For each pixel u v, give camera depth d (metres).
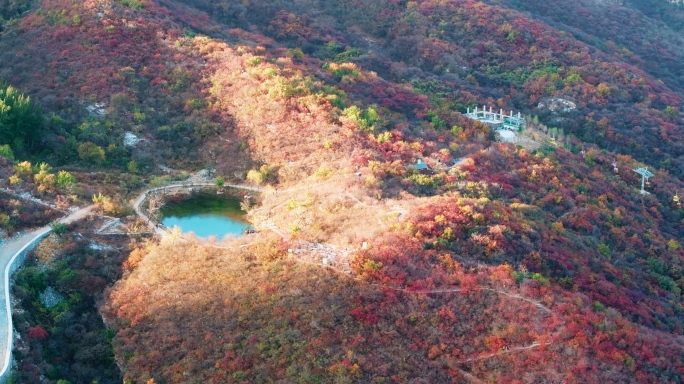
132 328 76.38
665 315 90.25
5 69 125.56
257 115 113.88
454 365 71.44
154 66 126.75
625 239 108.12
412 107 136.88
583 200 113.50
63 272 82.31
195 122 116.81
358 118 113.69
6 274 77.62
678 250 111.81
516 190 108.50
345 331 74.00
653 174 137.38
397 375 70.00
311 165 104.00
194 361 71.81
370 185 96.19
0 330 70.12
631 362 72.56
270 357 72.00
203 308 77.69
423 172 104.94
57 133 111.38
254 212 97.44
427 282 78.00
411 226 85.50
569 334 73.56
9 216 86.25
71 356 73.81
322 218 90.19
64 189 95.12
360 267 79.75
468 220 88.25
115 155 110.19
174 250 86.25
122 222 92.56
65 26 130.62
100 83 120.25
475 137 128.25
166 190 103.25
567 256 90.75
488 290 78.12
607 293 87.00
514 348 72.56
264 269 82.19
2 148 99.12
